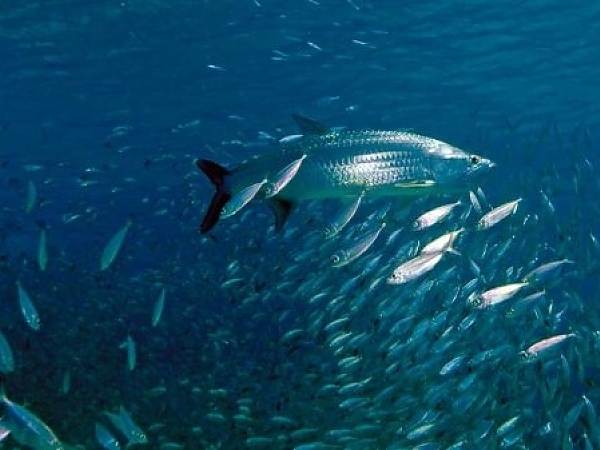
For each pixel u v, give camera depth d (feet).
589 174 40.06
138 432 18.89
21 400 35.65
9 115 83.97
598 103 87.25
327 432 27.63
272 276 37.04
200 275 49.75
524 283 18.52
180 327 46.88
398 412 25.70
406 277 16.48
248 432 30.76
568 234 31.99
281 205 12.17
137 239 55.57
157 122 87.81
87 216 56.75
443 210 16.97
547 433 21.98
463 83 80.84
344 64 74.84
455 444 20.93
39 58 69.77
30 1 58.85
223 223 48.26
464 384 22.67
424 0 60.39
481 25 65.82
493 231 30.73
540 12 62.90
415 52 72.13
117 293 51.67
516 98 85.61
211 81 77.51
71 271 54.19
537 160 103.14
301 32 66.74
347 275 31.12
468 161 12.31
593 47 71.05
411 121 92.17
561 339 18.61
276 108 85.92
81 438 32.50
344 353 30.04
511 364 24.59
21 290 16.16
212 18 63.41
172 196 57.88
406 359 26.12
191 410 35.06
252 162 12.00
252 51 70.69
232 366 40.01
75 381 39.17
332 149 11.87
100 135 91.50
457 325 25.82
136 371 41.11
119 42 67.41
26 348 40.91
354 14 63.16
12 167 98.73
